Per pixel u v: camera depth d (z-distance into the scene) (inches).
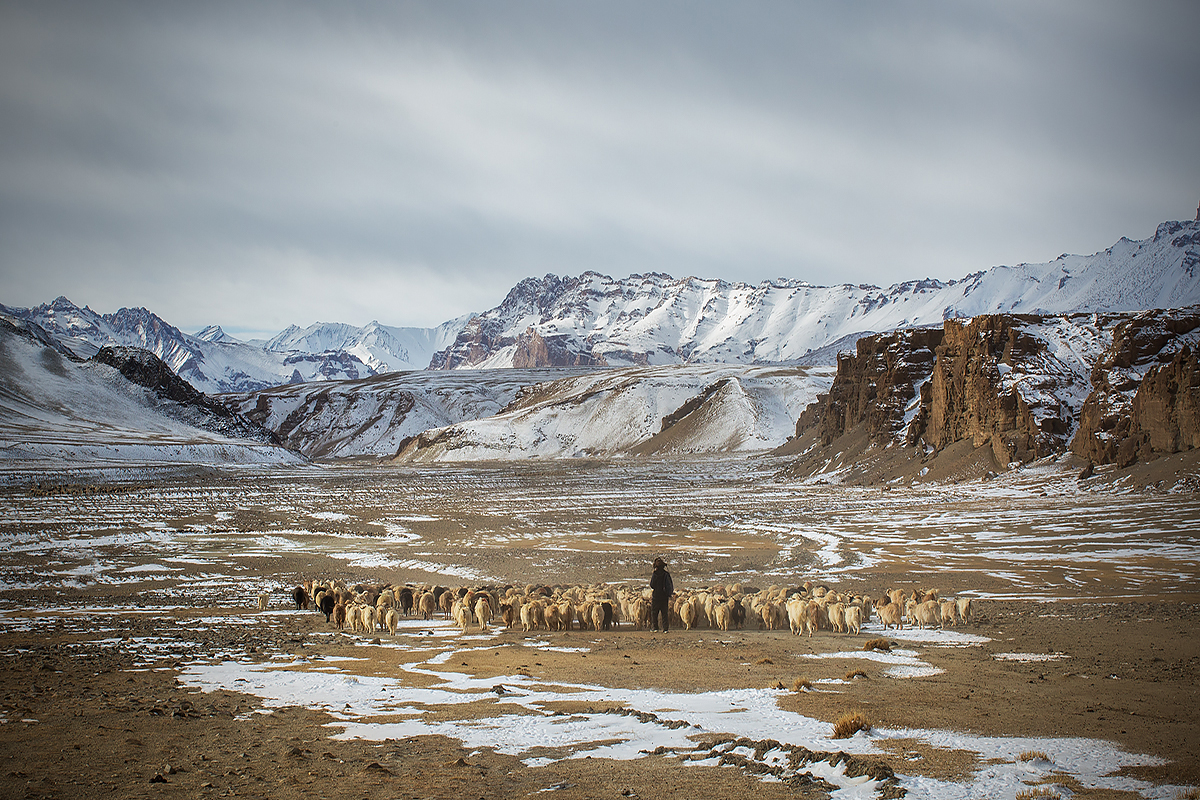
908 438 5300.2
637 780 475.5
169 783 470.0
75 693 724.0
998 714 632.4
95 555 2284.7
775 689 736.3
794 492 4889.3
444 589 1566.2
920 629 1200.8
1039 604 1453.0
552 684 773.9
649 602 1305.4
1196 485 3068.4
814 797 442.6
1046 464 4131.4
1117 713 636.1
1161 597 1524.4
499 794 451.5
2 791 449.1
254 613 1446.9
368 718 637.9
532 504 4254.4
